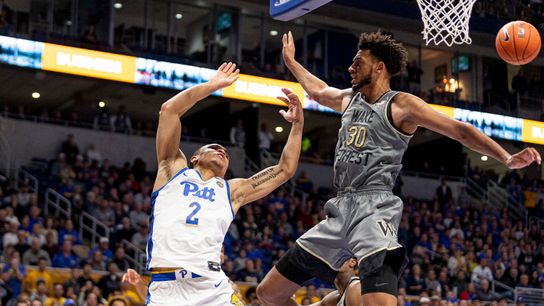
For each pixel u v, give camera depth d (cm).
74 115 2261
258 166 2403
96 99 2392
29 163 2114
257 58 2386
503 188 2586
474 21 2272
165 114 491
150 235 474
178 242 462
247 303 1466
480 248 2097
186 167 488
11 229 1493
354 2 2225
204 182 481
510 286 1969
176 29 2325
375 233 439
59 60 1827
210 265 464
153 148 2312
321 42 2475
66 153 2055
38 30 2088
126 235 1678
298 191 2303
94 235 1683
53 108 2481
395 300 431
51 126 2195
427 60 2686
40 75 2003
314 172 2519
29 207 1725
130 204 1838
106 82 2208
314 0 612
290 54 548
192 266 459
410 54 2606
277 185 508
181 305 457
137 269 1562
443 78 2623
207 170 489
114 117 2278
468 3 659
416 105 446
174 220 466
